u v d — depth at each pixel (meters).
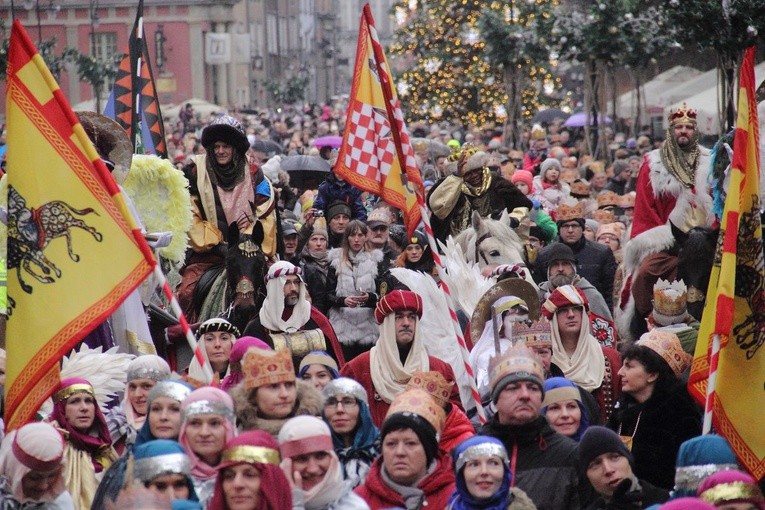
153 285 21.88
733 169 14.55
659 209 25.41
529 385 14.61
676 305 20.94
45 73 15.37
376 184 20.98
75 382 15.80
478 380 18.94
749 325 14.70
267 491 12.02
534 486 14.41
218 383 17.28
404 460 13.72
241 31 169.00
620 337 24.52
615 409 17.44
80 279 15.25
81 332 15.14
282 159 44.00
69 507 13.80
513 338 18.12
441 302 22.81
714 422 14.73
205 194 25.17
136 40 32.00
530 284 19.89
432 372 15.95
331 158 43.09
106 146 21.61
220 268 23.97
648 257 24.38
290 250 28.20
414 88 76.12
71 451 15.56
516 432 14.66
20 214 15.35
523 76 71.56
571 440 14.75
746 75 14.62
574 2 60.72
